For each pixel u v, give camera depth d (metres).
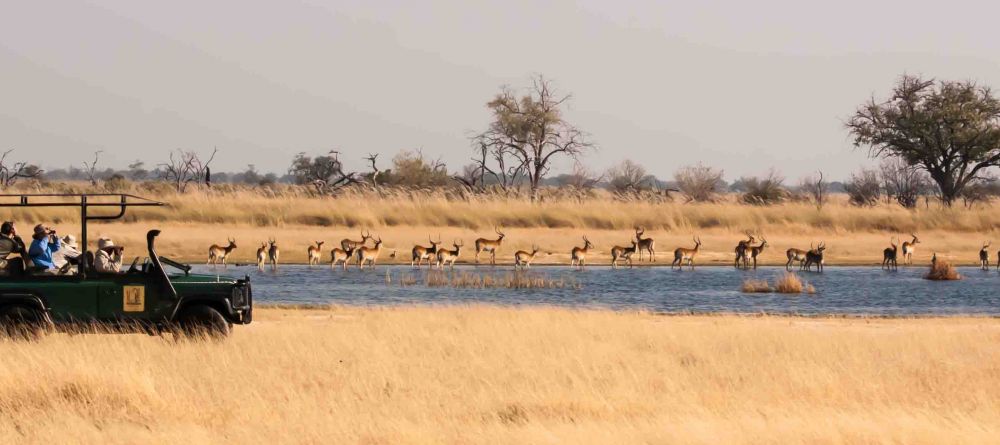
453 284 117.50
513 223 179.25
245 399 45.19
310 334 61.88
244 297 59.97
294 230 167.38
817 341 62.19
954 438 38.69
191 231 160.25
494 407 44.34
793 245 169.00
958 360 57.16
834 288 117.56
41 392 43.97
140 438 38.59
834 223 187.75
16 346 52.44
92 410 42.44
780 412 42.53
